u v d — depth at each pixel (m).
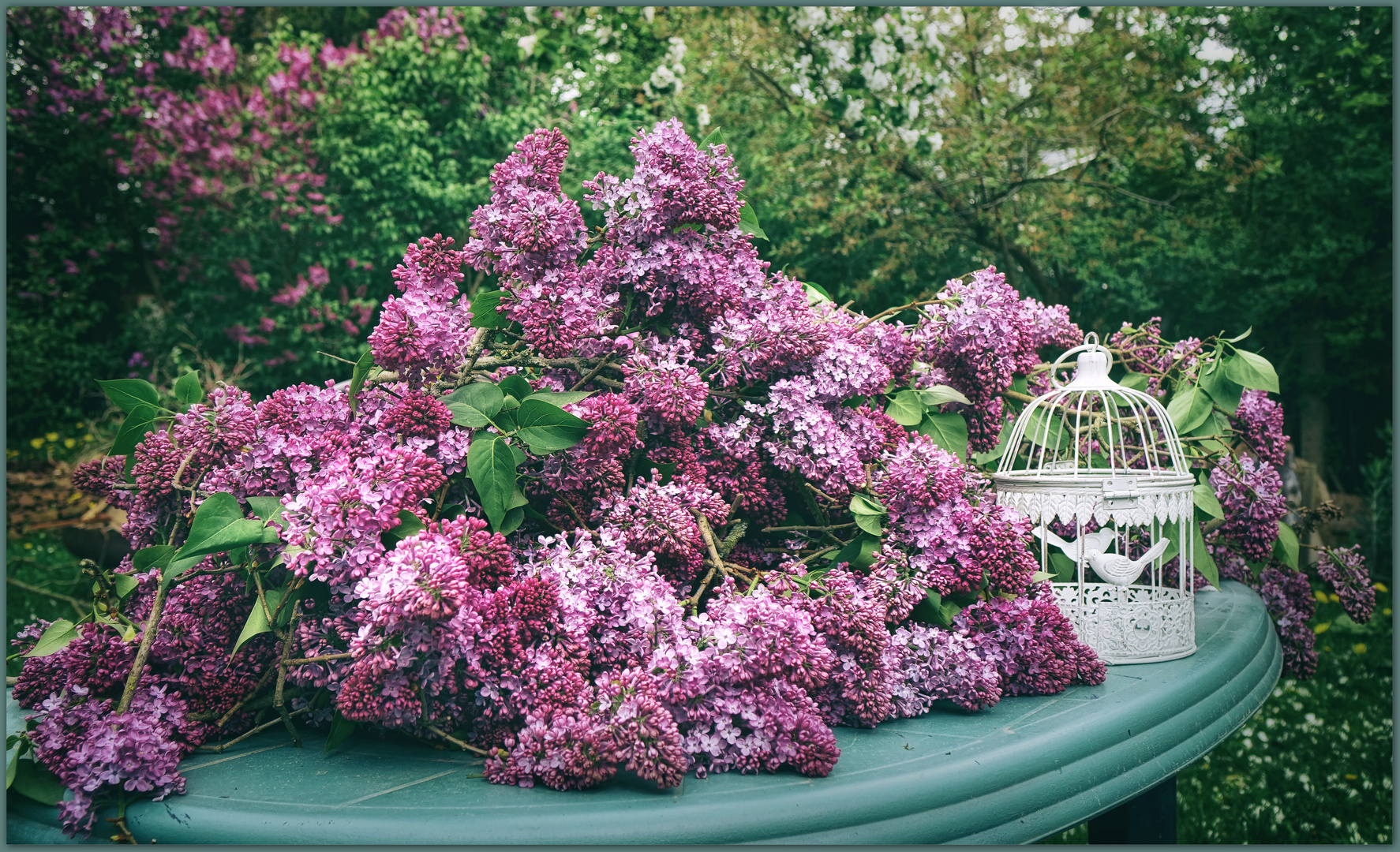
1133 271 6.13
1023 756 1.10
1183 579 1.60
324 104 6.25
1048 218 5.84
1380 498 6.11
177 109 6.56
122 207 7.64
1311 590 2.42
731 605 1.12
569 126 6.26
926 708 1.30
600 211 1.41
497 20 6.96
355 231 6.27
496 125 6.19
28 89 7.20
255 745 1.21
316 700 1.24
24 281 7.38
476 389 1.27
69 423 7.38
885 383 1.50
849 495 1.41
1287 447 2.33
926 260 6.01
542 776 1.03
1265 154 6.27
